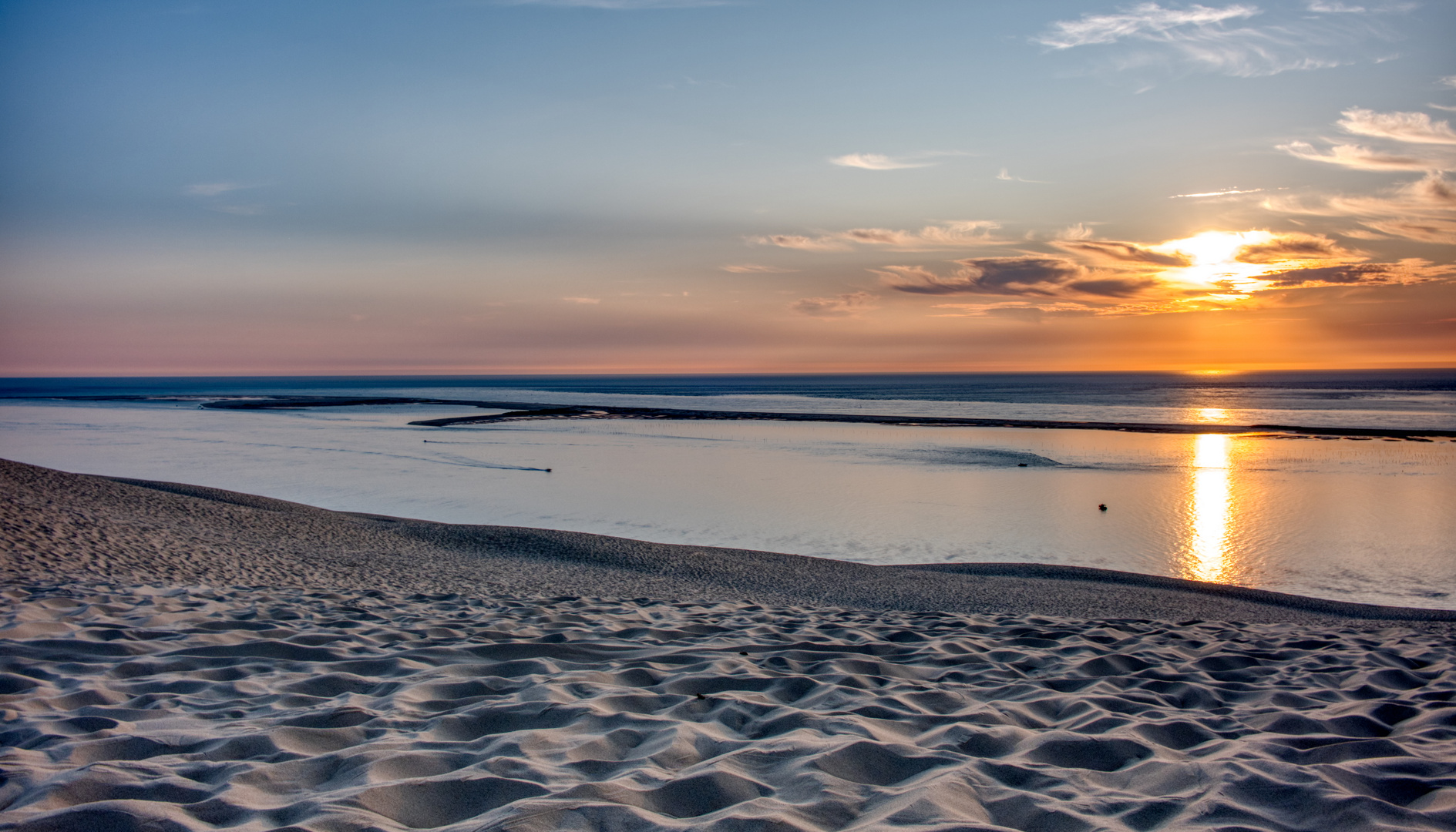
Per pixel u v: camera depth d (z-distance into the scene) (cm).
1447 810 242
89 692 363
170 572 953
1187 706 422
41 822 221
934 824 226
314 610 650
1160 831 233
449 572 1250
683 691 418
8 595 596
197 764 275
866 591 1292
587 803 243
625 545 1647
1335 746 314
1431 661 550
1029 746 317
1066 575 1462
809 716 353
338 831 222
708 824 230
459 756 292
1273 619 1131
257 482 2798
